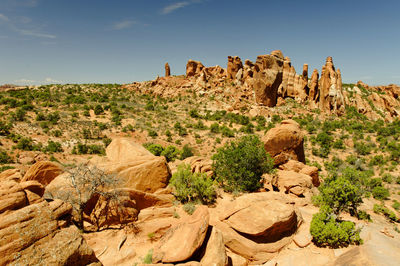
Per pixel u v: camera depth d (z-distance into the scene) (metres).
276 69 91.44
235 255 10.45
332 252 10.37
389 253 9.48
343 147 57.84
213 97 108.88
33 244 5.85
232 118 82.94
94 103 92.38
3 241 5.48
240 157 18.09
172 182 15.02
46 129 54.09
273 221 10.40
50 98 88.12
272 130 25.28
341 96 96.88
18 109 63.53
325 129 70.25
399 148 52.91
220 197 15.82
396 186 38.34
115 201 11.34
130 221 11.43
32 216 6.27
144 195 12.71
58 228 6.61
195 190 14.67
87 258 6.61
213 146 58.09
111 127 63.56
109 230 10.87
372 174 43.16
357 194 14.98
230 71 123.44
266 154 19.22
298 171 23.81
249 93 105.38
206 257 8.58
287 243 11.05
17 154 40.22
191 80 132.75
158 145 41.34
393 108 112.50
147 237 10.41
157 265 7.89
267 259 10.29
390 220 18.64
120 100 107.31
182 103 109.31
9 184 7.93
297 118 83.56
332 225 10.84
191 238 8.64
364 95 131.50
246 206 11.18
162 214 12.23
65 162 41.22
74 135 55.22
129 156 17.20
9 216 5.96
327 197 13.56
